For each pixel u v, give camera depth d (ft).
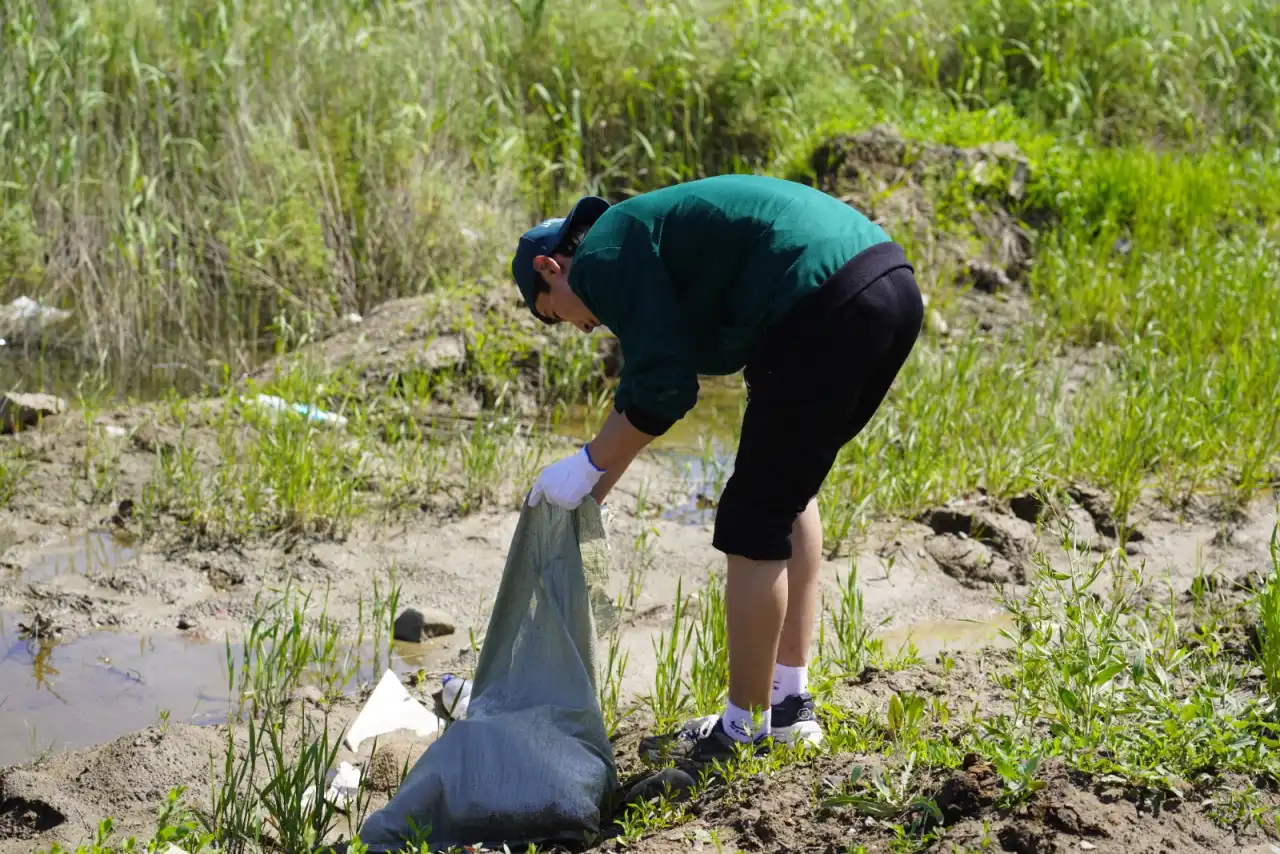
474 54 33.42
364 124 30.32
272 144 28.50
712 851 10.50
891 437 20.67
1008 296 29.19
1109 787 10.25
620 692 14.70
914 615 16.76
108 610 16.48
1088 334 26.89
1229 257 28.89
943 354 24.18
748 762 11.58
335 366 24.00
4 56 28.30
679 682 14.14
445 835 11.06
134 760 12.67
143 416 21.90
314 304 27.48
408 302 26.76
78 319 26.61
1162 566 17.63
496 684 11.98
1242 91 38.88
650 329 10.69
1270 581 14.16
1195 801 10.18
